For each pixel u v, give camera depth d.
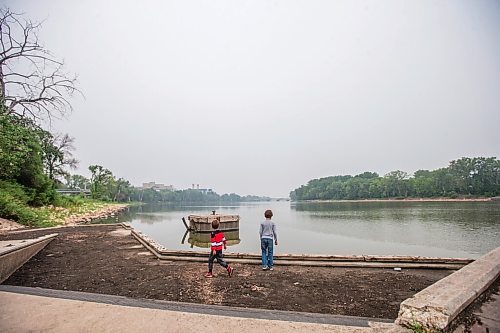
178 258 9.70
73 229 19.36
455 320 3.82
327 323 4.14
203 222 30.06
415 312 3.82
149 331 3.69
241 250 17.86
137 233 15.48
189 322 3.95
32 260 9.84
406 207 78.81
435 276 7.46
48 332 3.69
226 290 6.42
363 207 86.25
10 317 4.14
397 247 20.86
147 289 6.56
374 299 5.79
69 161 55.75
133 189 153.38
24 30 25.00
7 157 23.19
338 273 7.79
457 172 110.50
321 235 27.53
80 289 6.63
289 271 8.05
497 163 103.00
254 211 87.12
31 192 32.00
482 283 4.76
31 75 26.61
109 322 3.97
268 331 3.68
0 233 16.62
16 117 27.45
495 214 49.19
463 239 25.19
